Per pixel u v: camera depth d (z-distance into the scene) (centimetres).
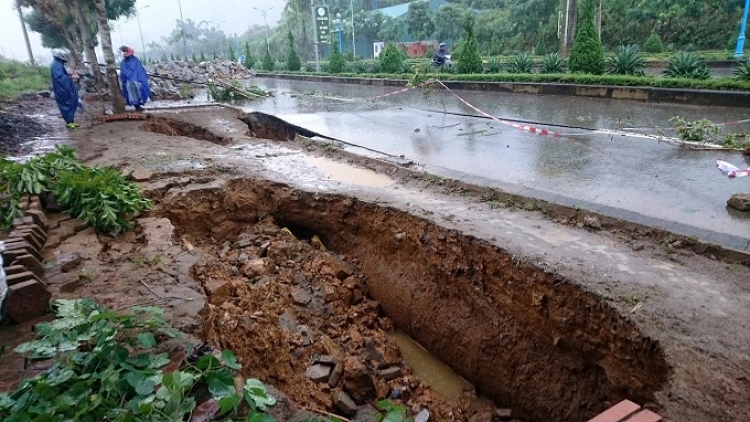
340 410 516
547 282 494
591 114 1316
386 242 716
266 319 596
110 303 448
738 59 2109
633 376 420
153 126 1413
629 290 455
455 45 3931
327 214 787
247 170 905
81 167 732
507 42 3872
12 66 3178
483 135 1155
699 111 1248
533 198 687
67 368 312
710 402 327
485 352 569
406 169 873
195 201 794
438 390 595
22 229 557
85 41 2409
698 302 436
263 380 513
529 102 1611
